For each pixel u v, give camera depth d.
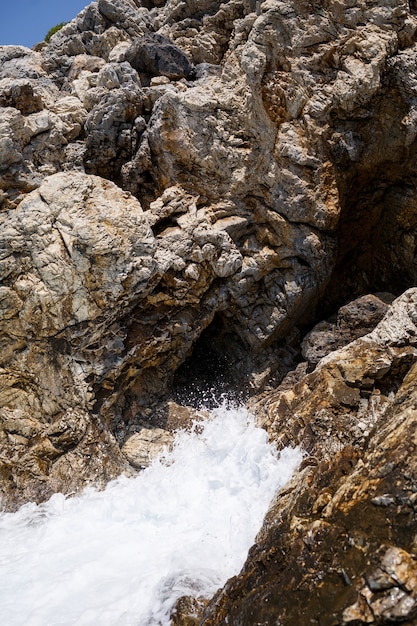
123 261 10.67
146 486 10.33
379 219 13.30
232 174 12.31
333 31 11.88
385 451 7.05
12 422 10.98
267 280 12.73
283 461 9.71
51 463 10.89
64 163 13.20
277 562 6.75
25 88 13.16
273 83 11.94
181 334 12.10
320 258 12.50
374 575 5.75
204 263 11.93
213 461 10.57
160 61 14.22
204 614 6.93
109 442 11.18
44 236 10.75
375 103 11.86
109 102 13.00
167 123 12.33
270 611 6.19
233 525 8.77
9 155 12.04
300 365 12.52
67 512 10.12
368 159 12.27
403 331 9.99
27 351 11.02
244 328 12.91
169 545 8.83
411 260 13.16
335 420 9.46
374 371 9.70
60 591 8.00
